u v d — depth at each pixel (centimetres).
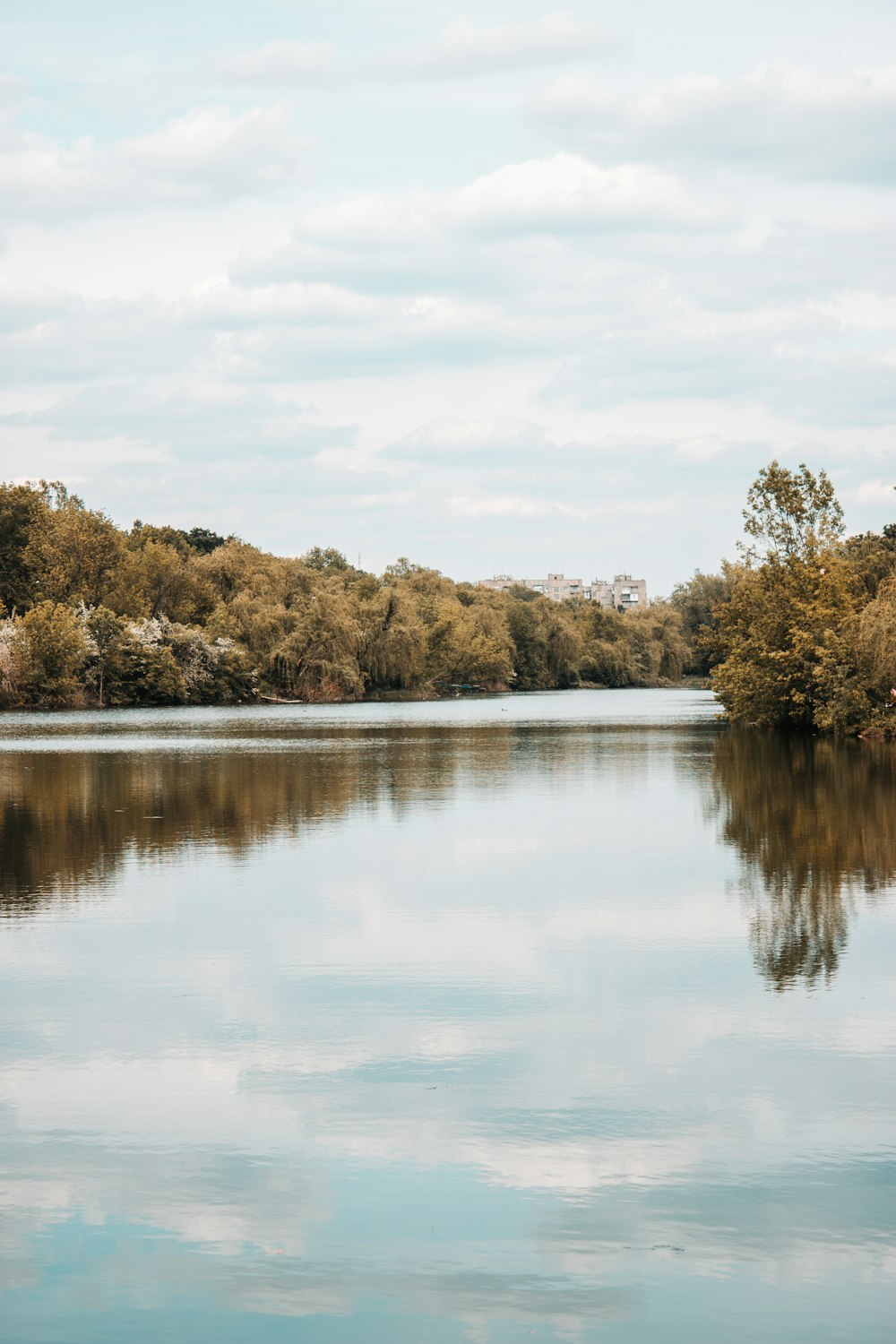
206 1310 957
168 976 1820
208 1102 1333
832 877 2547
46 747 6819
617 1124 1274
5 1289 984
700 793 4159
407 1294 976
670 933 2072
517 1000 1695
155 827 3384
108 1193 1131
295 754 6281
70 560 13512
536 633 18388
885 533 11088
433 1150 1215
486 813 3691
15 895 2408
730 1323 938
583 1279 994
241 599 13975
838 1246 1038
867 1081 1384
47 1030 1573
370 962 1894
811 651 7225
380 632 14162
